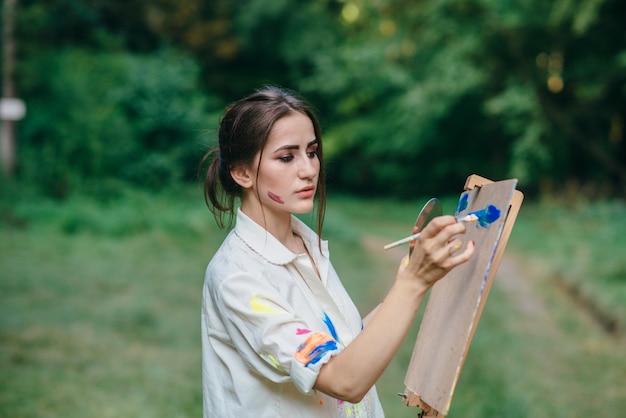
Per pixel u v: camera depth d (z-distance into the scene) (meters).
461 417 5.23
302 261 1.69
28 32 18.08
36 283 9.48
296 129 1.65
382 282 11.15
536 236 14.21
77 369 6.05
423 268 1.43
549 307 9.24
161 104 18.25
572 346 7.44
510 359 6.83
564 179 19.25
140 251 12.47
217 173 1.79
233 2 27.08
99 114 17.67
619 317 8.10
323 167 1.82
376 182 27.16
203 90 24.16
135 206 15.67
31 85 17.62
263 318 1.53
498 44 19.30
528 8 17.34
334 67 25.48
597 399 5.80
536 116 18.34
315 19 27.66
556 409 5.49
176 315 8.30
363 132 25.44
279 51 27.50
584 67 17.58
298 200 1.65
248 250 1.66
